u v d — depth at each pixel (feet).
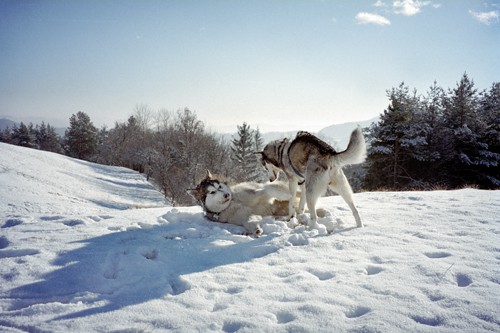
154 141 198.29
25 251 15.07
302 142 19.65
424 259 12.50
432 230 16.28
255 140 206.39
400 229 16.79
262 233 18.33
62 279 12.10
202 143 156.97
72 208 69.82
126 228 19.31
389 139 93.86
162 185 131.34
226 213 20.59
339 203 25.76
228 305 9.97
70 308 10.05
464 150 93.61
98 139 298.15
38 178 103.40
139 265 13.26
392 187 95.35
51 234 18.01
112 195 120.57
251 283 11.46
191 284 11.51
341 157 17.79
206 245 15.79
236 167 160.86
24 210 63.10
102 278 12.31
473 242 14.16
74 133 276.00
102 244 16.02
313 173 18.33
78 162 171.83
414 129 92.94
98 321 9.27
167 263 13.91
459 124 93.50
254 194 21.34
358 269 12.05
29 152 140.56
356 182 119.96
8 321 9.37
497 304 8.93
